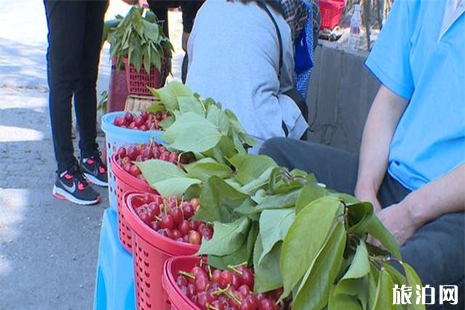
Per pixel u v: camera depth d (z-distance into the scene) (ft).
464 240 4.39
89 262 9.41
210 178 4.38
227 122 5.94
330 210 3.54
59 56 10.50
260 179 4.49
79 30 10.45
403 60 6.22
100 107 14.69
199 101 6.45
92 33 11.15
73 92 11.08
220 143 5.60
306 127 8.11
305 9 8.96
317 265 3.49
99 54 11.58
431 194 4.76
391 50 6.29
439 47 5.57
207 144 5.53
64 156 11.23
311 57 9.31
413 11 6.10
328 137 11.82
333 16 12.69
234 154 5.60
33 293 8.50
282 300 3.72
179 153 5.69
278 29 7.98
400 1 6.24
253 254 3.97
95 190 11.82
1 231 10.14
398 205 4.99
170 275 3.92
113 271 5.57
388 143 6.15
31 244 9.79
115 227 5.93
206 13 8.16
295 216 3.68
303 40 9.16
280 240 3.71
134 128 6.56
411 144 5.77
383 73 6.33
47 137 15.01
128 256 5.41
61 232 10.24
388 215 5.00
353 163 6.44
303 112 8.73
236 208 4.30
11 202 11.20
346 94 10.98
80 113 11.74
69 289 8.66
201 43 7.95
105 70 23.21
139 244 4.55
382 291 3.41
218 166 5.11
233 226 4.16
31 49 26.48
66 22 10.22
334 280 3.53
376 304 3.39
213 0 8.23
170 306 4.42
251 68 7.63
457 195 4.65
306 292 3.48
